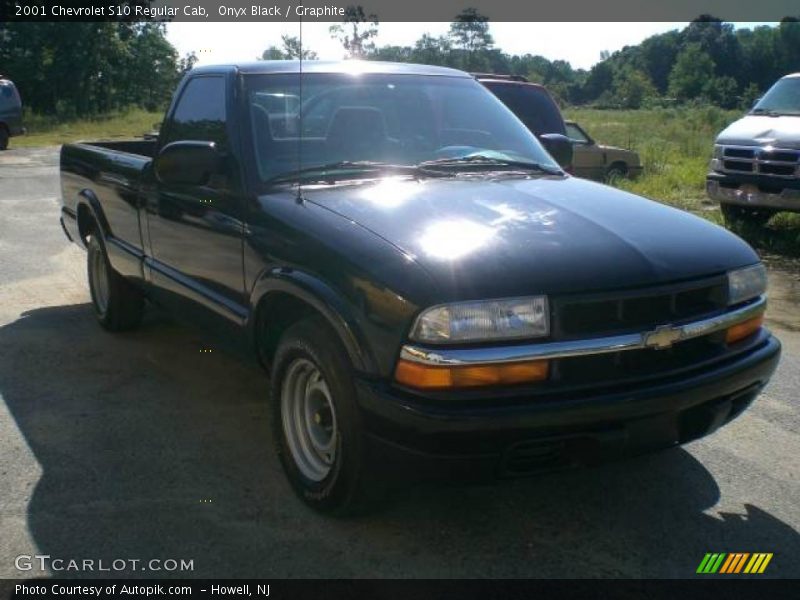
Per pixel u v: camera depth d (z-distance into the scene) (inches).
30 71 1593.3
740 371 125.4
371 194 140.6
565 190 149.9
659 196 513.0
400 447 112.9
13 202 480.4
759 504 140.6
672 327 119.0
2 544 124.3
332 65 175.9
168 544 125.2
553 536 129.6
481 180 153.8
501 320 110.6
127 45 1754.4
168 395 184.9
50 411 174.9
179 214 171.9
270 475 147.7
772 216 426.0
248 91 161.0
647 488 145.4
